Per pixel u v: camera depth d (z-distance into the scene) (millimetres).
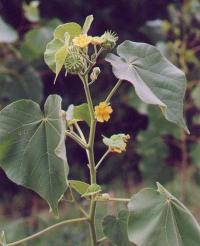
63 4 2238
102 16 2270
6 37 1625
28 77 1749
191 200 1932
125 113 2289
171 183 1925
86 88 705
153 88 707
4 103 1875
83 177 2459
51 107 708
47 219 1974
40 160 712
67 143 2389
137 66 711
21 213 2311
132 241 674
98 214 942
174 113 700
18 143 719
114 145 729
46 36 1698
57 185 704
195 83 1809
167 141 1807
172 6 1993
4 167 718
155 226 685
